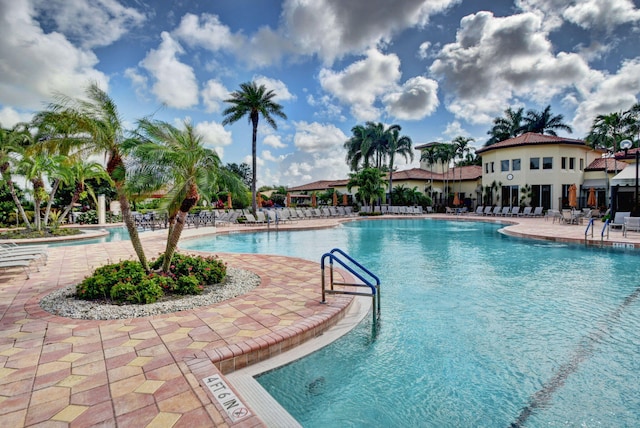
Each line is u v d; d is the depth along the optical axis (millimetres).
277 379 3715
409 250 12523
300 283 6969
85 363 3506
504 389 3561
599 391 3514
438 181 41188
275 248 13594
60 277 7668
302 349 4238
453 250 12430
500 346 4539
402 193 36469
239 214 24672
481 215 30750
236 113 25453
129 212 6512
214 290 6320
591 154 32406
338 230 20094
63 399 2869
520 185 30281
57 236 16328
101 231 18938
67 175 17156
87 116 6203
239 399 2875
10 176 17047
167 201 6121
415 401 3365
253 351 3848
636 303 6246
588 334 4930
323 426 3023
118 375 3256
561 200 28891
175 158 5742
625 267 9242
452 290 7133
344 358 4191
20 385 3086
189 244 14945
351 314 5562
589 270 8930
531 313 5762
